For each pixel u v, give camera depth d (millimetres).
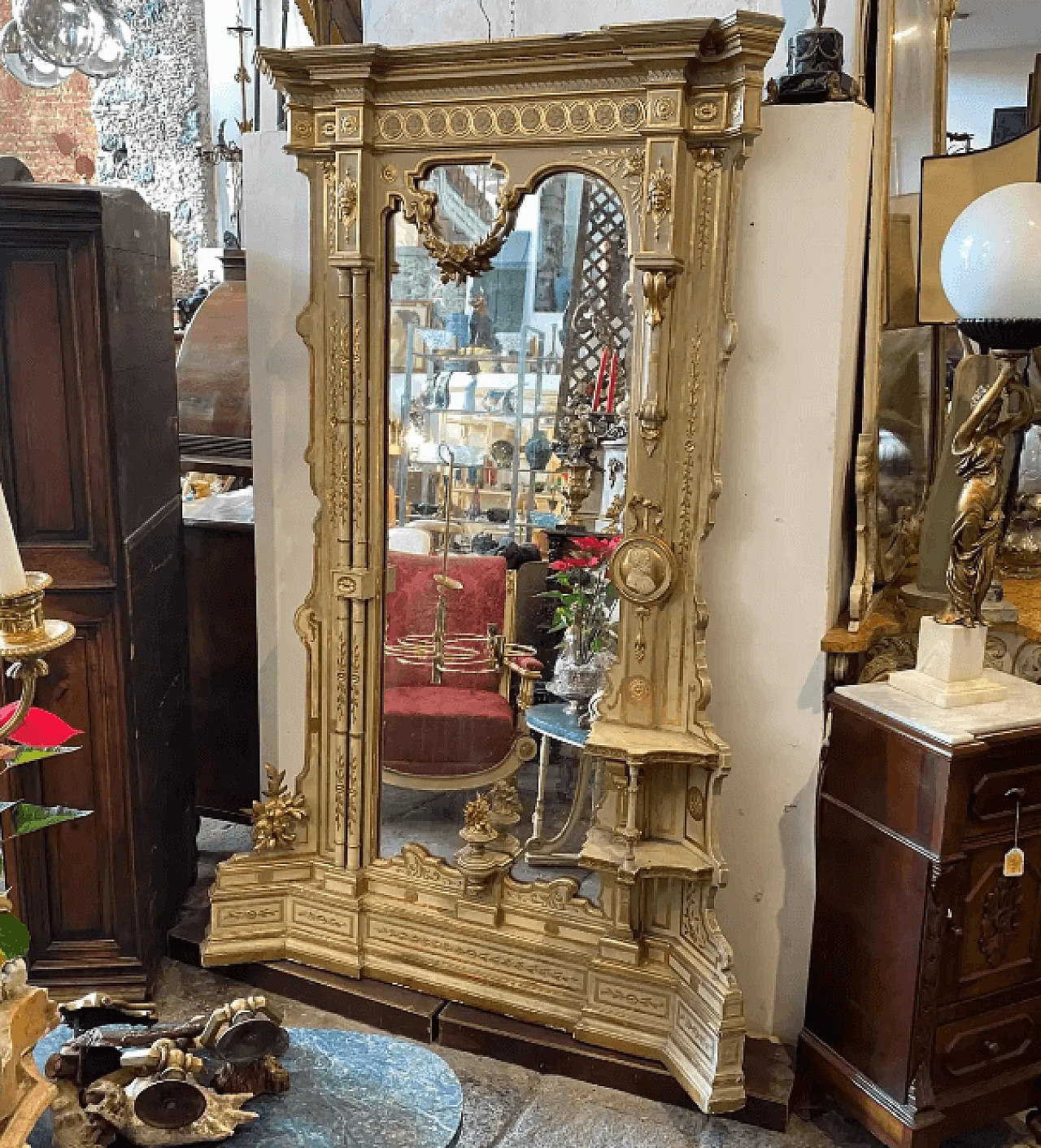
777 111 1963
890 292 2494
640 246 1978
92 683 2350
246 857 2539
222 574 2971
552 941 2324
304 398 2469
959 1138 2123
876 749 1966
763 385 2072
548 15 2576
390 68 2094
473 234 2152
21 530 2271
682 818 2191
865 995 2016
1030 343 1832
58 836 2412
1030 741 1881
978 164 2344
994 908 1927
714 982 2072
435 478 2305
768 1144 2084
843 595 2279
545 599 2264
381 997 2404
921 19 2680
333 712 2465
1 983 1255
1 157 2270
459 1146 2049
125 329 2324
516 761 2340
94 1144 1378
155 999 2490
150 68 8133
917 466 2627
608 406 2129
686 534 2094
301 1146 1441
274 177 2389
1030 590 2625
